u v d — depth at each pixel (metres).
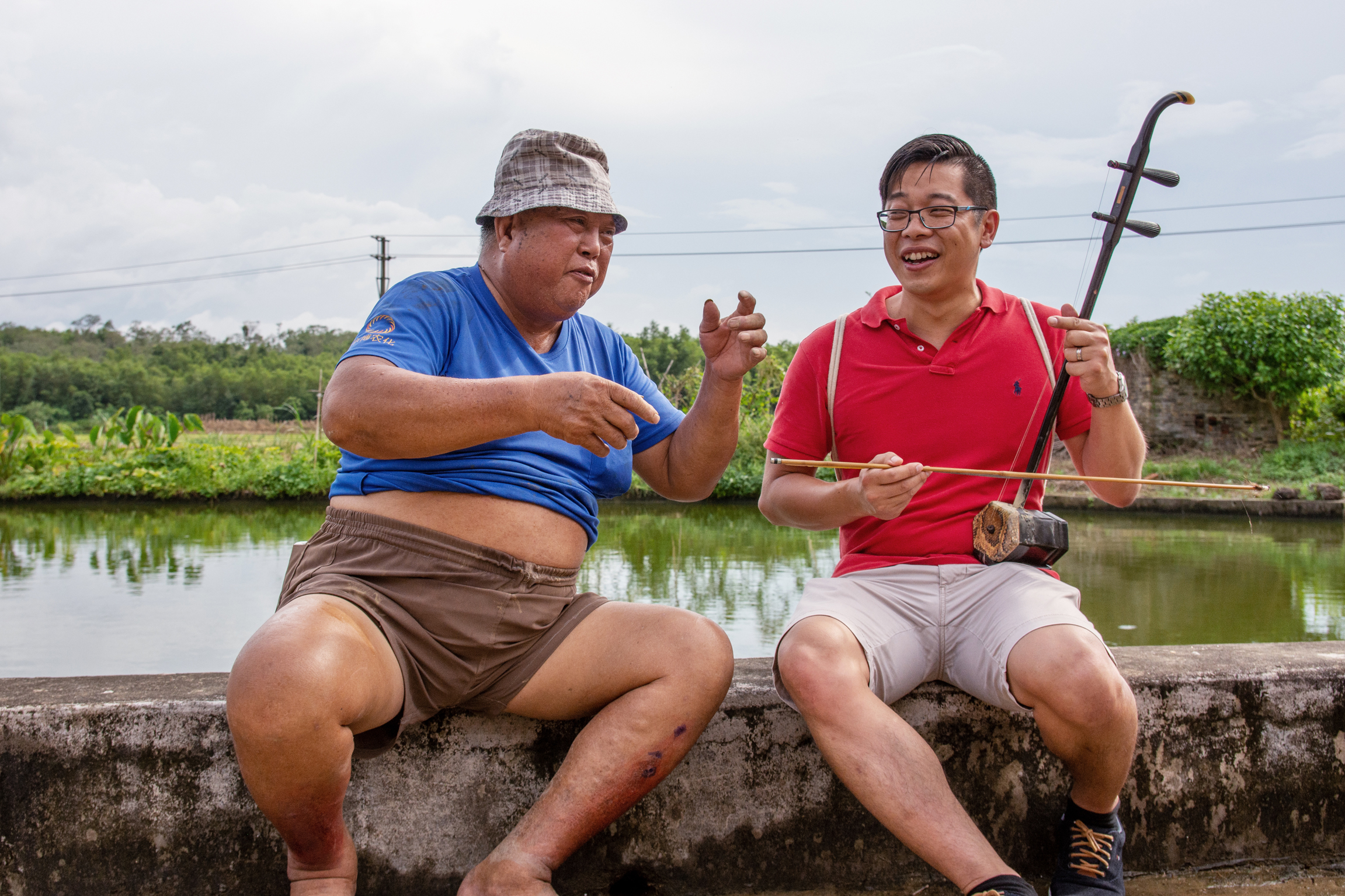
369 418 1.38
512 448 1.58
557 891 1.71
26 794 1.58
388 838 1.66
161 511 13.79
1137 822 1.84
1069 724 1.52
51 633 5.15
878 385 1.89
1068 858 1.64
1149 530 11.03
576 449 1.68
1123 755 1.54
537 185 1.59
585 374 1.38
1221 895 1.76
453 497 1.53
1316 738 1.92
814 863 1.78
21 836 1.58
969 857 1.40
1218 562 8.14
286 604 1.52
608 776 1.50
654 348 33.41
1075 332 1.75
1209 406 16.89
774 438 1.98
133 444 16.88
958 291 1.89
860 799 1.51
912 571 1.77
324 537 1.59
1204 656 2.01
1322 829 1.92
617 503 14.91
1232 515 12.62
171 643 4.91
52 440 16.30
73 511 13.77
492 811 1.68
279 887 1.63
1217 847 1.88
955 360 1.86
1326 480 14.01
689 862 1.75
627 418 1.36
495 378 1.57
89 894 1.59
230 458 16.19
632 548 8.98
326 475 15.70
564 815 1.48
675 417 1.90
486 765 1.68
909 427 1.86
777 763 1.77
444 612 1.50
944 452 1.85
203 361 86.19
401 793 1.66
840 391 1.93
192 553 8.82
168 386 75.31
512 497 1.55
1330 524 11.82
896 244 1.87
